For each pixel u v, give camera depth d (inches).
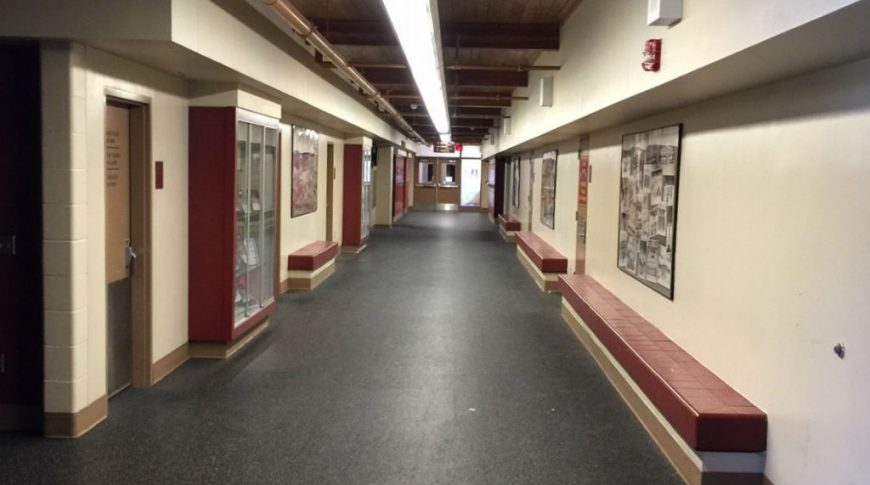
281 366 186.9
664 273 165.0
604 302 209.8
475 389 170.9
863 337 85.4
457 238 575.2
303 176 324.8
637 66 138.4
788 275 104.4
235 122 183.3
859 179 86.7
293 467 122.3
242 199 196.7
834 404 91.4
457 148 950.4
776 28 76.6
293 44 217.0
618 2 156.6
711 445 110.7
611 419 150.7
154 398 157.2
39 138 128.0
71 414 131.0
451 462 126.3
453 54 286.2
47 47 124.2
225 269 188.4
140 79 153.1
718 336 131.7
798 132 102.5
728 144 128.6
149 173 159.8
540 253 335.9
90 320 135.0
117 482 114.3
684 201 152.6
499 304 286.8
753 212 117.1
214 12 146.6
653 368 137.2
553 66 248.1
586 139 277.1
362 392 166.2
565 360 199.5
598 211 251.1
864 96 86.3
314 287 313.9
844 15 66.0
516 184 580.4
